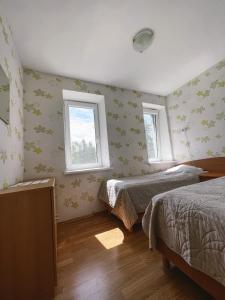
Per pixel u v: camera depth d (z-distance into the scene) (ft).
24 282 3.23
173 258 3.59
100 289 3.57
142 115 10.11
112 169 8.60
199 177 7.73
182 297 3.23
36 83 7.30
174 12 5.30
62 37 5.81
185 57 7.57
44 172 7.02
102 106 9.05
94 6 4.85
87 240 5.64
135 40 6.22
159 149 11.27
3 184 3.87
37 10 4.80
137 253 4.76
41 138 7.11
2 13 4.42
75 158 8.42
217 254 2.52
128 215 5.82
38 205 3.35
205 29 6.12
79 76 8.05
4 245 3.13
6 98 4.32
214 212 2.71
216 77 8.30
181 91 10.11
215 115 8.46
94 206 7.96
